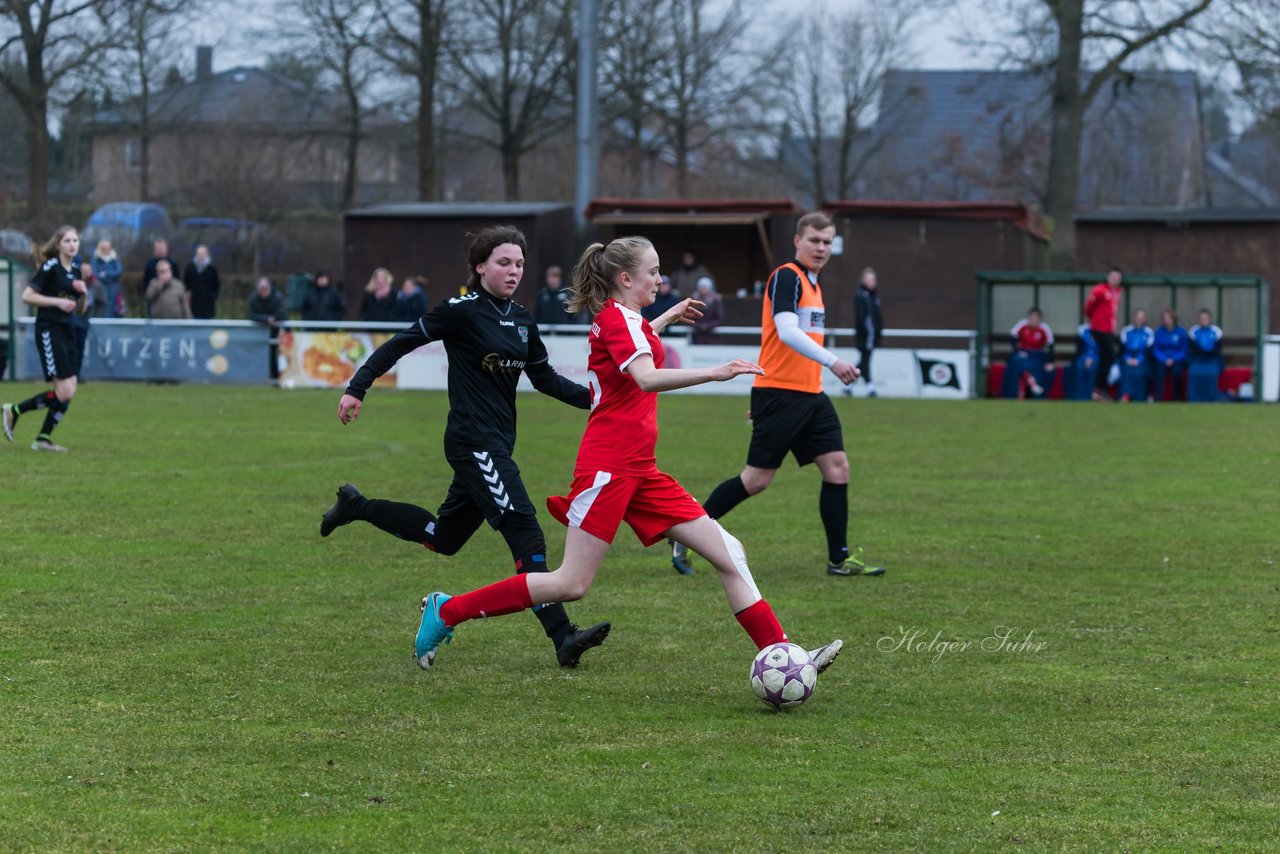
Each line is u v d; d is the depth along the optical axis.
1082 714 13.24
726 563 13.84
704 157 127.12
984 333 59.66
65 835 9.92
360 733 12.40
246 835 9.99
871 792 11.01
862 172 141.50
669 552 22.22
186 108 109.31
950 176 136.50
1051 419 47.22
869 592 19.06
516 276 14.80
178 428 39.94
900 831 10.19
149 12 95.25
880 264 67.56
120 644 15.40
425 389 59.03
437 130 106.69
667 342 59.50
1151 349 57.91
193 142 104.69
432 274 69.62
